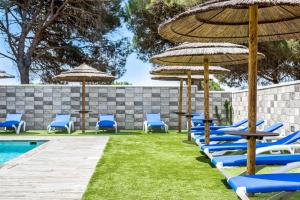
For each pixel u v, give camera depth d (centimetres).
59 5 2317
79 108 1675
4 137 1303
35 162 762
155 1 2189
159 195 488
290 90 960
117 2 2462
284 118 1005
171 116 1700
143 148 991
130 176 612
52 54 2458
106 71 2495
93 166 714
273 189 346
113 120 1591
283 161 515
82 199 466
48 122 1666
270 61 2228
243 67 2264
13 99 1653
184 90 1706
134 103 1692
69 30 2400
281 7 479
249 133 441
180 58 941
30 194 493
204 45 812
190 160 782
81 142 1140
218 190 516
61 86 1667
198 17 480
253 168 446
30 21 2283
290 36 553
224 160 546
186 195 488
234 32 554
